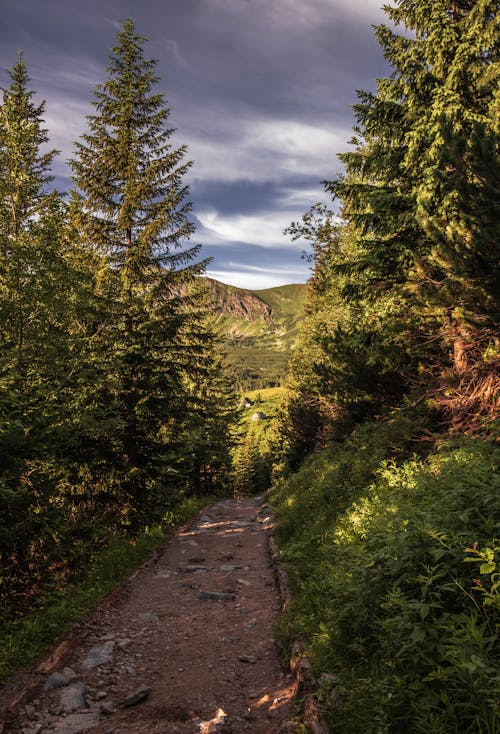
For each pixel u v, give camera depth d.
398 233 11.09
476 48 9.39
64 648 5.93
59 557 9.35
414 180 10.87
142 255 15.40
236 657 5.73
